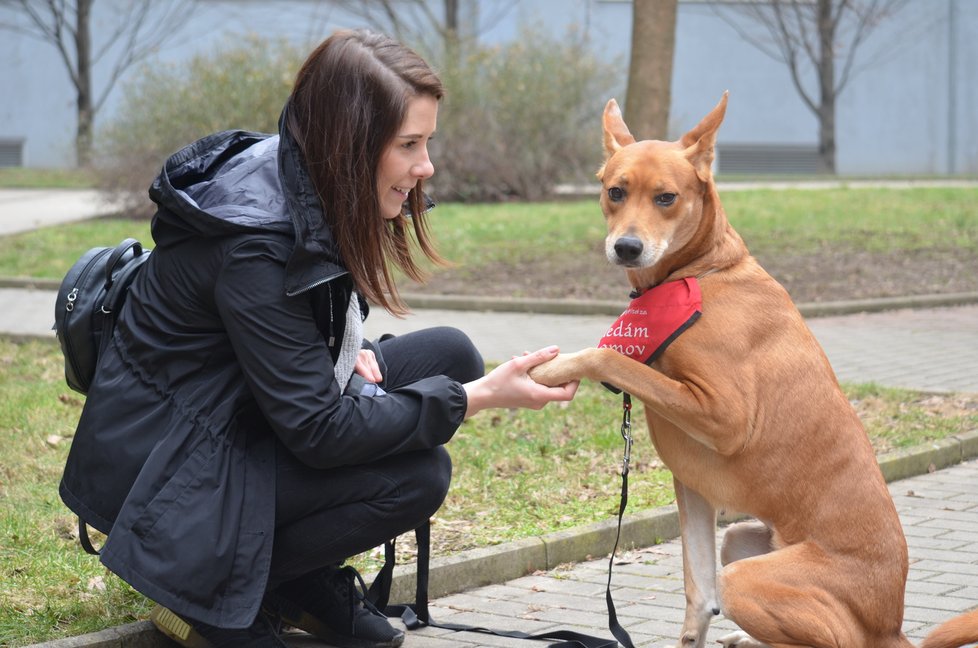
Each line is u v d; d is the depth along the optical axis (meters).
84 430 3.31
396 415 3.32
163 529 3.08
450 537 4.76
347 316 3.46
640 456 5.93
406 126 3.29
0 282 12.08
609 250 3.43
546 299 11.02
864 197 20.02
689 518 3.62
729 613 3.25
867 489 3.32
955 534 4.93
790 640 3.19
